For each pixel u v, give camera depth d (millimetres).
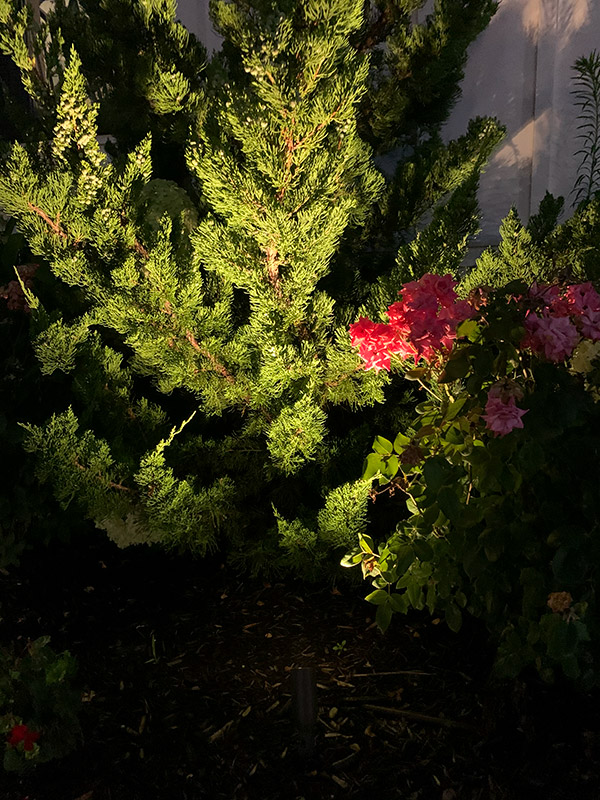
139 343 1302
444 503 1003
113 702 1174
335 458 1425
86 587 1497
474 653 1251
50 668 1035
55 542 1646
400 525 1108
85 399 1377
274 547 1389
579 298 1008
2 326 1546
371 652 1273
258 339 1314
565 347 938
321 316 1336
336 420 1531
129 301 1273
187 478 1402
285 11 1259
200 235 1312
